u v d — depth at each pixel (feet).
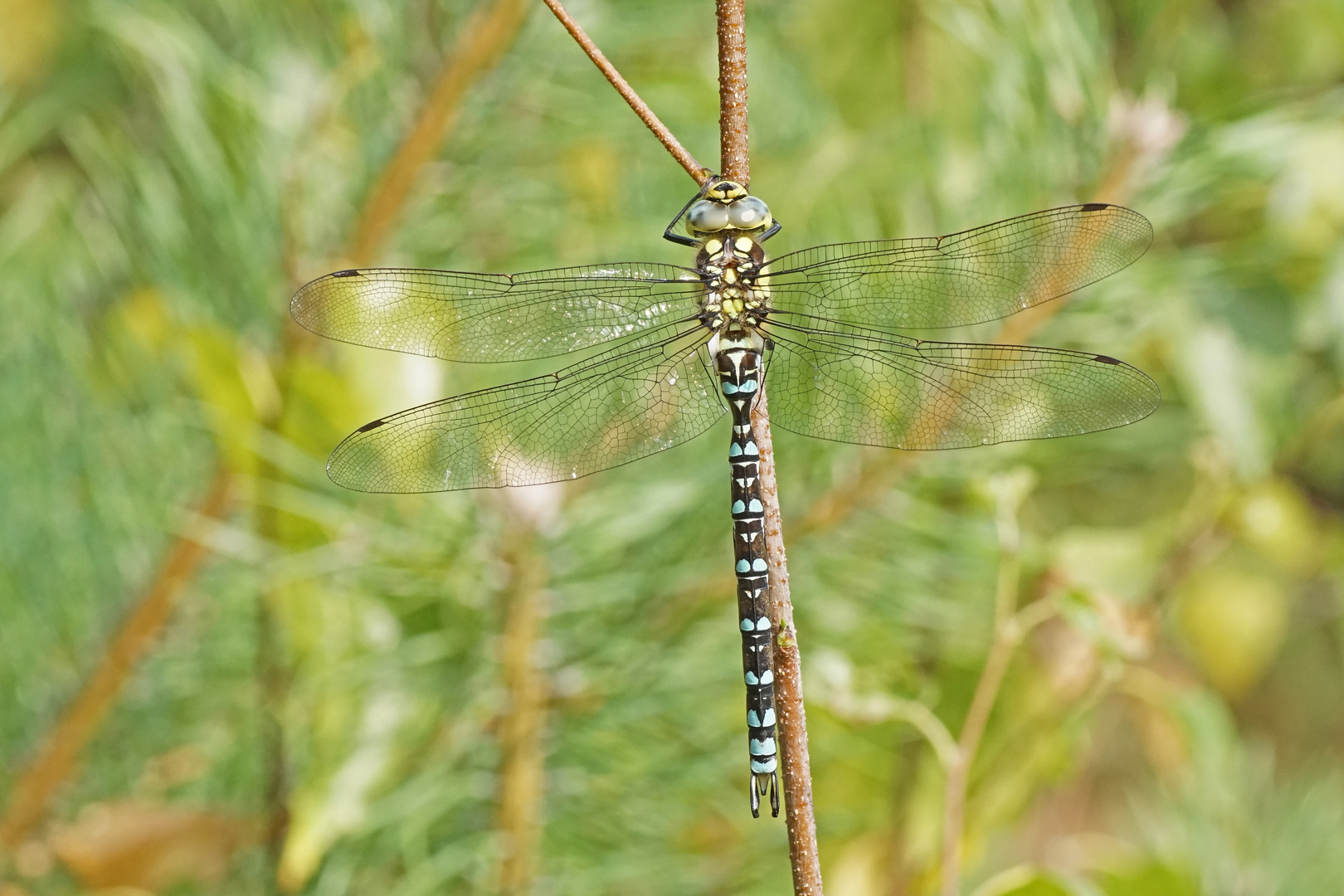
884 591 3.61
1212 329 3.68
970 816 3.62
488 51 3.53
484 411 3.55
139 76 3.67
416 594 3.55
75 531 3.58
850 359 3.58
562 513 3.55
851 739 3.63
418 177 3.57
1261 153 3.58
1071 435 3.57
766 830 3.61
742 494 3.56
